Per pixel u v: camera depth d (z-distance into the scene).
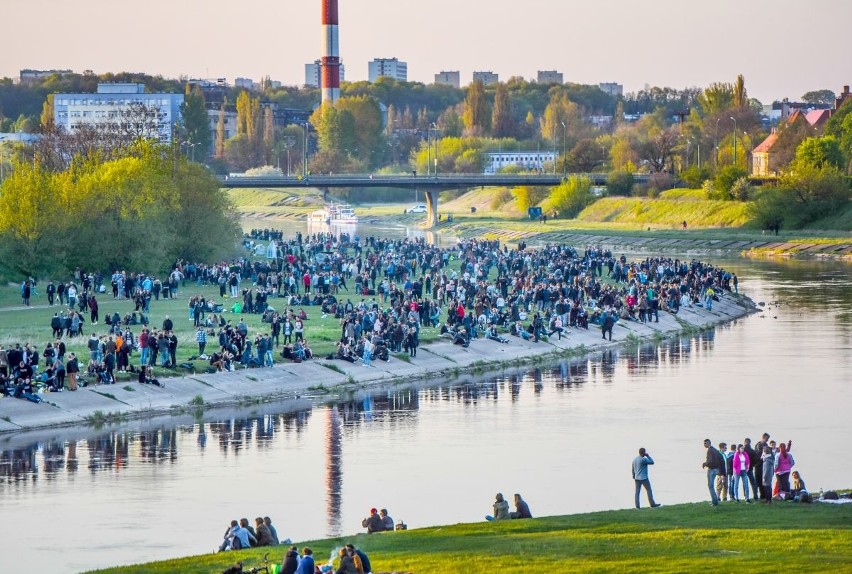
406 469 94.88
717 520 67.94
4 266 190.12
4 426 104.75
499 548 62.78
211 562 63.25
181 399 116.56
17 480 90.62
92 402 111.81
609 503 85.19
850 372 136.75
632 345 158.62
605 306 168.25
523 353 146.88
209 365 125.69
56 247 193.12
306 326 151.88
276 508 84.19
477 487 89.81
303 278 181.62
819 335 165.38
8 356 113.69
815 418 112.88
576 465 96.12
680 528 66.12
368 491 88.69
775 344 158.12
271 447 101.62
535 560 59.94
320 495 87.56
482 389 127.69
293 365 129.75
